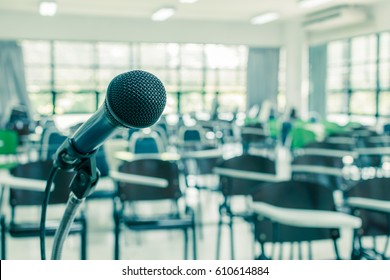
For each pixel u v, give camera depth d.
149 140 5.09
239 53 13.33
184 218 3.56
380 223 2.75
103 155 4.61
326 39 12.03
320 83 12.54
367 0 9.97
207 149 5.38
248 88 13.50
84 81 12.26
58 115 12.21
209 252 4.23
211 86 13.12
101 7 10.48
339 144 5.06
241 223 5.11
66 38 11.57
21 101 12.01
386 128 8.21
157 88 0.65
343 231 4.77
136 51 12.47
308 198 2.69
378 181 2.90
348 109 11.52
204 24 12.45
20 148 6.71
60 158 0.73
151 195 3.64
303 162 4.09
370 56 10.76
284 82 13.40
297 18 12.37
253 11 11.12
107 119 0.67
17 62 11.96
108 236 4.67
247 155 3.81
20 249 4.27
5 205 5.51
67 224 0.76
